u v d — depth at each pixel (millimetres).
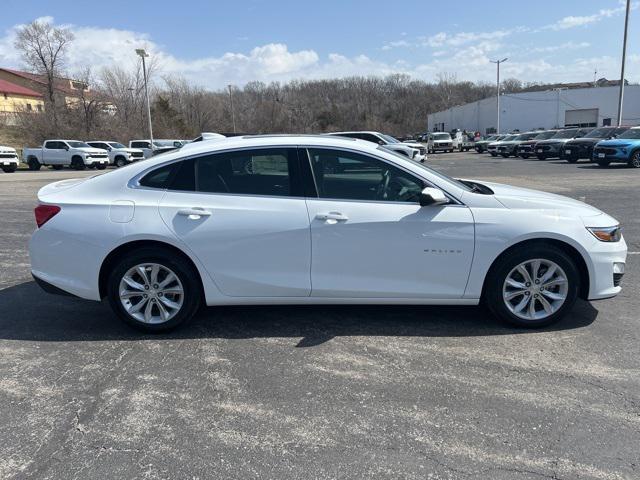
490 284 4016
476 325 4199
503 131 60281
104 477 2475
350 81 118188
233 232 3896
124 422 2922
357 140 4344
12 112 54562
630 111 55219
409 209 3900
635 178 15438
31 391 3271
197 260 3934
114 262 4047
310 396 3168
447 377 3365
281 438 2756
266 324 4293
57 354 3799
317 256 3922
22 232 8789
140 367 3574
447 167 24938
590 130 26734
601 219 4059
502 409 2990
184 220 3902
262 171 4008
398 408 3020
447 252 3900
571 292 4004
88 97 54688
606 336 3953
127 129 54750
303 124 96688
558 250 3961
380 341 3928
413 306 4660
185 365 3592
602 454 2576
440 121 87875
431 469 2492
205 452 2648
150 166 4070
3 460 2604
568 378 3322
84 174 27766
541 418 2891
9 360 3709
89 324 4379
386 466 2520
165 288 4047
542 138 30500
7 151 30234
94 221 3945
